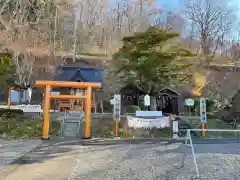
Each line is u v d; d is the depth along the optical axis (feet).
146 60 54.44
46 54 76.84
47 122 41.55
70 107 64.44
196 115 62.49
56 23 88.12
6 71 64.85
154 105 63.57
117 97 45.85
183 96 70.49
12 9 74.74
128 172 21.22
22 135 43.27
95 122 50.96
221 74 84.28
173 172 21.03
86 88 43.32
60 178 19.53
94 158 26.99
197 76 75.82
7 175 20.17
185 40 120.88
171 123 48.91
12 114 53.67
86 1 119.44
